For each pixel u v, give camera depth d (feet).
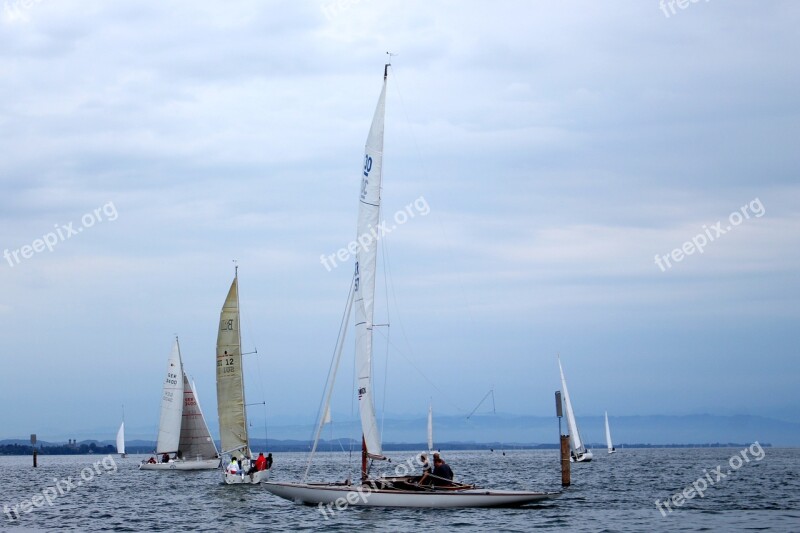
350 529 126.21
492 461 549.95
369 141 151.33
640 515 142.00
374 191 150.51
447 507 143.95
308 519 138.92
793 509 151.94
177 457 321.73
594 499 176.14
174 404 321.11
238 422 250.16
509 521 132.98
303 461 612.29
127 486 242.58
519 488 219.00
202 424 322.75
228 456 250.16
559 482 252.42
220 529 131.54
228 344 250.98
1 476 349.41
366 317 149.48
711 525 128.67
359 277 150.82
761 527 125.59
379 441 149.07
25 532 132.87
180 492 211.00
